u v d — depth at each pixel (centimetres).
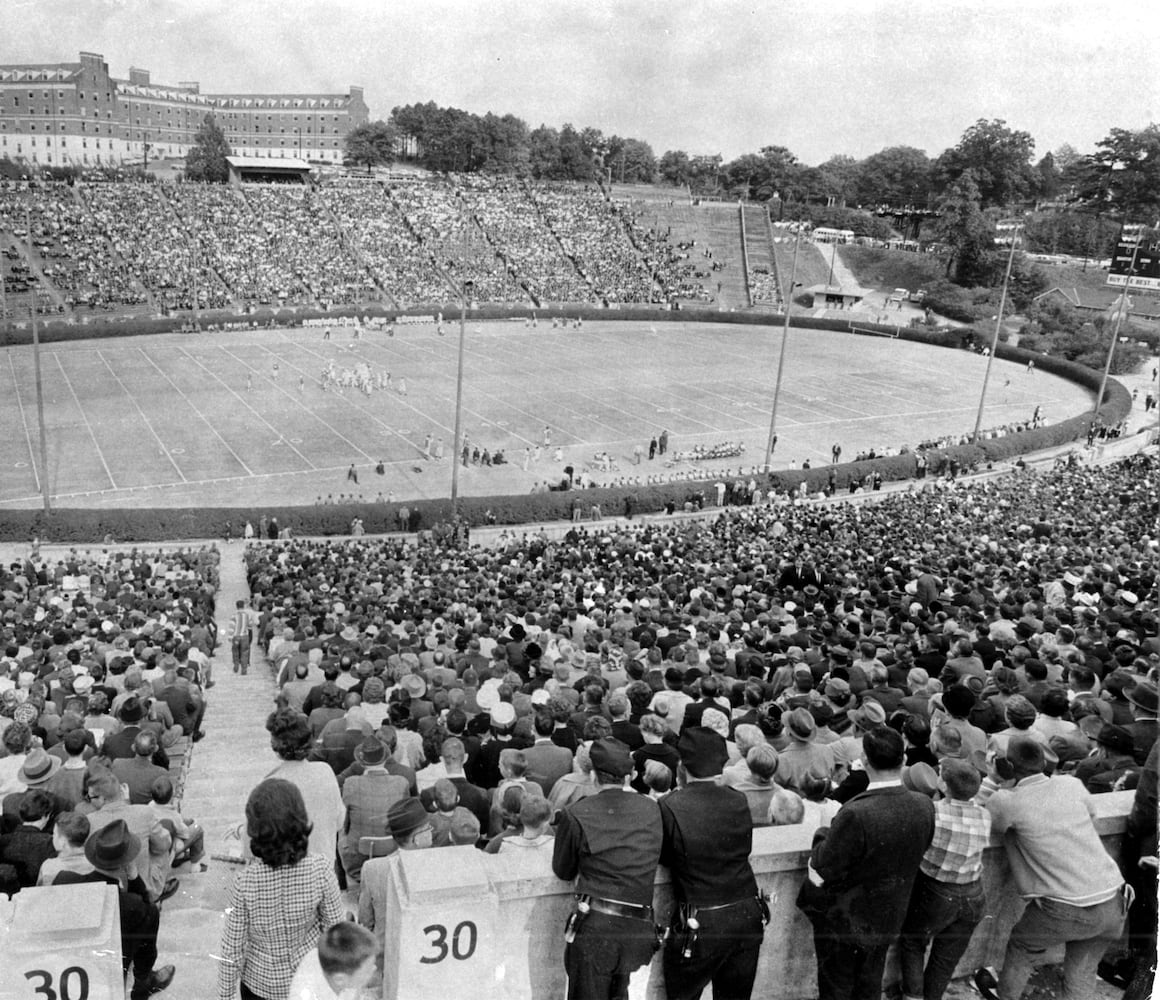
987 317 11450
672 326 12025
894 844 743
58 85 11994
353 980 654
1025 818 820
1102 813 906
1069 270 11512
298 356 8962
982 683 1464
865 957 779
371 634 2236
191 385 7594
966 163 12081
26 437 6106
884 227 15412
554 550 3894
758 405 7894
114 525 4641
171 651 2272
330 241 12488
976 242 11869
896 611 2330
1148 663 1662
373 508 4956
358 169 15025
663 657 1864
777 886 823
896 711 1335
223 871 1055
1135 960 898
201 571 3731
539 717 1150
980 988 892
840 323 12031
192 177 13788
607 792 743
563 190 15138
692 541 3984
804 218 15625
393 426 6706
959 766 811
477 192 14438
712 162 18875
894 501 4809
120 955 698
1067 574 2777
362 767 1043
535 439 6588
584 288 13012
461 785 1012
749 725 1139
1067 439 7362
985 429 7375
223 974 709
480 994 730
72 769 1077
